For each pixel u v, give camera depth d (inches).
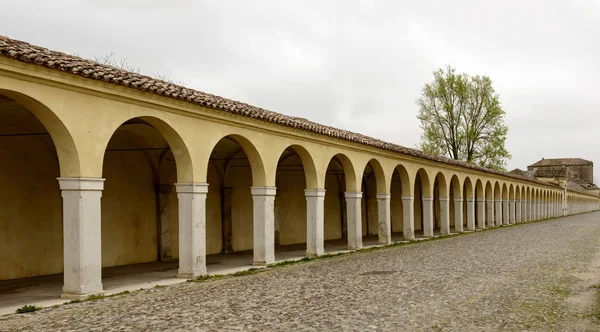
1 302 436.8
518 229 1526.8
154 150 762.2
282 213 1086.4
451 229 1581.0
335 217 1259.2
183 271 566.3
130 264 733.3
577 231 1390.3
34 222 613.0
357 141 871.7
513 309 381.4
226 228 934.4
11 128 577.0
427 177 1173.7
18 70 386.3
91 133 450.9
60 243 647.1
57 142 439.8
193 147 563.8
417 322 343.0
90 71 437.4
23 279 582.9
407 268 628.7
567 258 720.3
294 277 571.2
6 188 580.1
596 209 4965.6
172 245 810.8
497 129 2158.0
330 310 386.0
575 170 5388.8
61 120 424.8
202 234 576.1
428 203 1178.6
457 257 749.3
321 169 803.4
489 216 1628.9
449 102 2170.3
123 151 735.7
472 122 2169.0
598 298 423.2
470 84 2164.1
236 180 968.9
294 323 346.9
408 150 1069.8
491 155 2137.1
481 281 514.3
